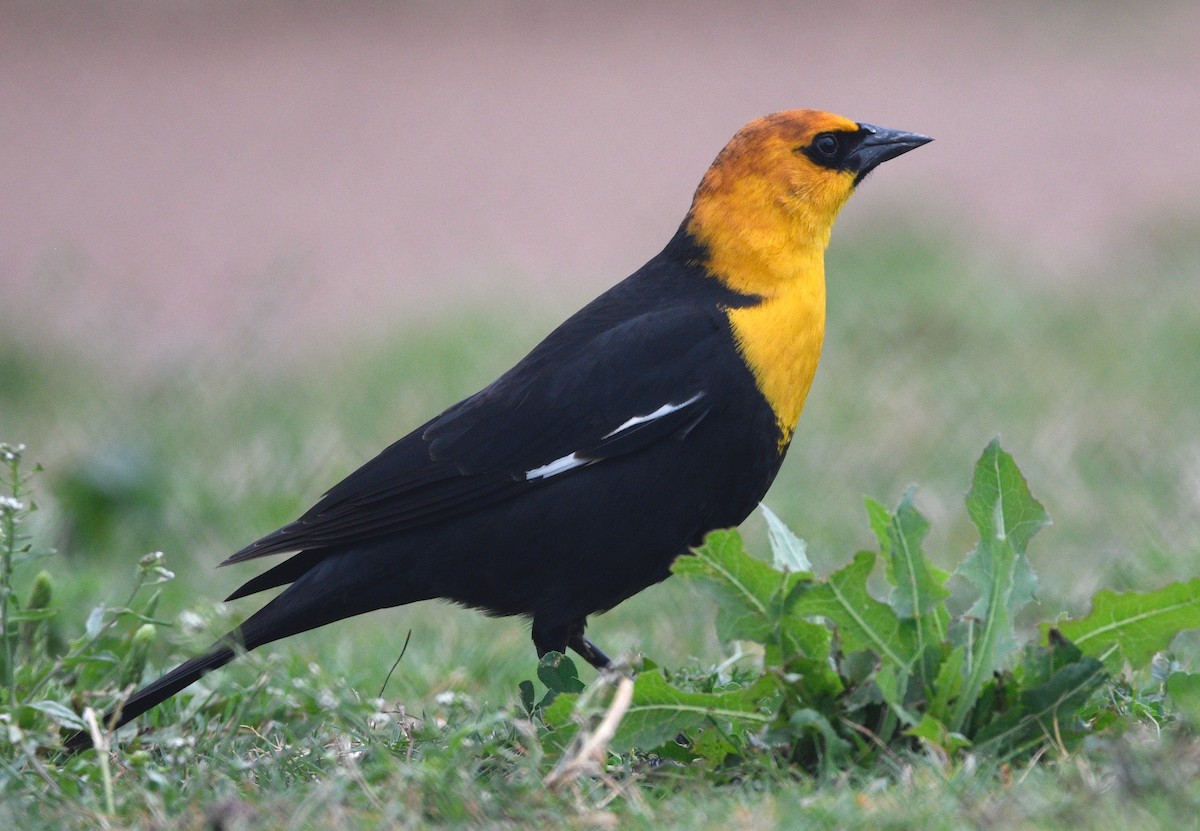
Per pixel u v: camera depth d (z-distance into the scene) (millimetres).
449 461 7977
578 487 7945
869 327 17406
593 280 21391
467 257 23172
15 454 7551
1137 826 5352
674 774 6445
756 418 8125
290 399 16188
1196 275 19125
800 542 7203
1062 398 15055
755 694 6582
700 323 8156
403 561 7973
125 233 23844
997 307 17688
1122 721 6574
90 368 17578
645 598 10625
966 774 5992
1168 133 27750
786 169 8477
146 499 12547
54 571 11094
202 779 6625
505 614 8281
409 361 17312
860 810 5652
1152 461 12977
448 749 6434
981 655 6480
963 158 27047
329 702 7156
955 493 12766
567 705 6574
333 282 22031
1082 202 24297
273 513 12891
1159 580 10109
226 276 21750
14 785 6652
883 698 6508
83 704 7676
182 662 8172
